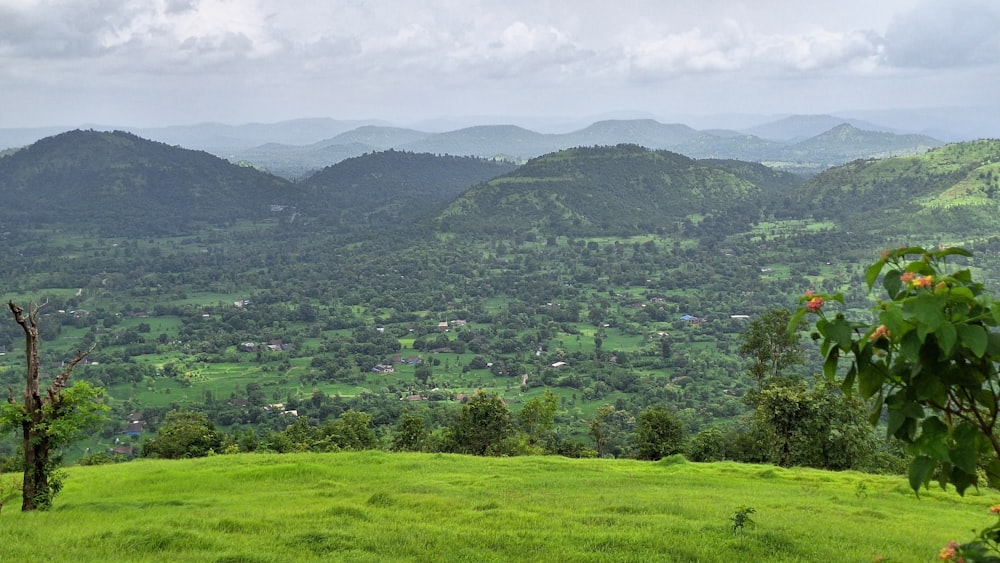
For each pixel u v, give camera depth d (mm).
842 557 17000
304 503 25000
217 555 16000
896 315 4234
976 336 4047
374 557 16250
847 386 4785
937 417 4523
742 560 16547
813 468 41562
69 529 19422
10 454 81875
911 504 27719
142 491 30047
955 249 4602
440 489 27672
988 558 4512
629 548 17359
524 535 18625
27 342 24219
